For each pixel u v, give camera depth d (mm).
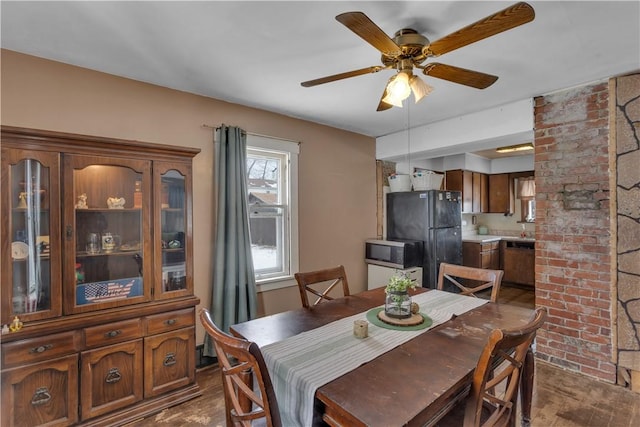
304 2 1536
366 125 3713
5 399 1650
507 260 5426
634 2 1529
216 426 1991
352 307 2045
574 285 2602
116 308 2014
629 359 2348
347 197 3938
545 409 2145
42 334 1744
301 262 3467
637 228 2312
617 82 2381
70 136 1844
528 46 1960
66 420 1808
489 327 1680
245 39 1869
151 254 2156
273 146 3213
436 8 1579
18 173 1773
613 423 2008
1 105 1959
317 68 2250
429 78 2410
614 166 2398
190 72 2311
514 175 5730
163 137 2564
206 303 2781
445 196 4070
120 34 1810
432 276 3875
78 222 1979
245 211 2871
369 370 1249
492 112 3102
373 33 1375
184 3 1539
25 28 1741
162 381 2154
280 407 1285
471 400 1146
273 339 1551
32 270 1803
